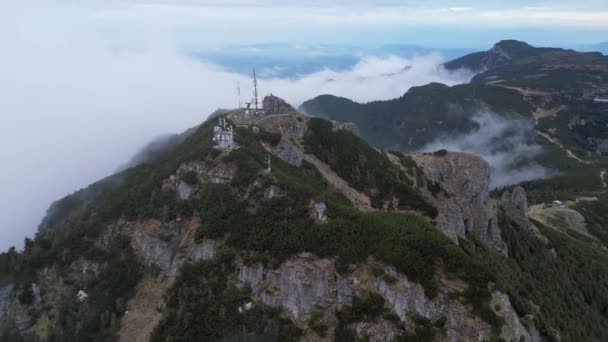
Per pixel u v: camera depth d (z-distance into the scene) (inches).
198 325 3673.7
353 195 5201.8
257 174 4409.5
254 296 3695.9
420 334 3120.1
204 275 3964.1
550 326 3639.3
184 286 3983.8
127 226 5059.1
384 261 3395.7
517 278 4653.1
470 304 3164.4
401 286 3287.4
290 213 3988.7
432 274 3307.1
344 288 3395.7
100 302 4480.8
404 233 3592.5
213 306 3732.8
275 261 3686.0
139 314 4170.8
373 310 3257.9
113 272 4722.0
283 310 3548.2
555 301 4596.5
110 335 4087.1
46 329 4601.4
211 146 5064.0
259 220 4040.4
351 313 3292.3
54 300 4886.8
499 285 3262.8
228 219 4180.6
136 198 5265.8
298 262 3592.5
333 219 3821.4
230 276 3863.2
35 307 4943.4
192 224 4446.4
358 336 3208.7
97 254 5036.9
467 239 5255.9
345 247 3550.7
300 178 4753.9
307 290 3479.3
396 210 5108.3
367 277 3388.3
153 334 3777.1
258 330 3494.1
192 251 4195.4
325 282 3459.6
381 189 5319.9
